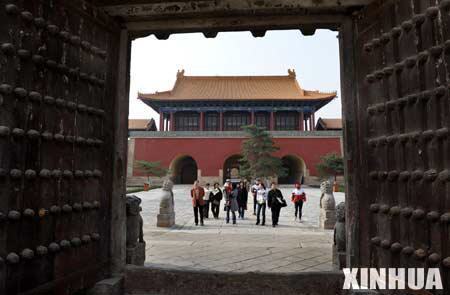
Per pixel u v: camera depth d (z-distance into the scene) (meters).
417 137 3.30
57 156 3.62
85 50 4.14
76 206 3.86
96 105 4.34
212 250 7.81
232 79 64.25
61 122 3.70
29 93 3.29
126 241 5.23
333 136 50.22
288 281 4.57
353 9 4.53
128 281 4.75
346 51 4.56
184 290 4.70
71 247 3.80
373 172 3.99
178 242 9.00
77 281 3.89
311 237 10.00
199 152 50.69
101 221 4.41
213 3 4.58
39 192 3.38
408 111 3.46
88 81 4.18
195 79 63.97
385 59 3.85
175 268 4.80
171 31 5.14
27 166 3.25
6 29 3.14
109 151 4.61
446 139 2.99
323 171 46.66
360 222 4.23
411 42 3.45
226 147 50.66
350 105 4.48
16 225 3.13
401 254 3.50
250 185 42.09
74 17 3.96
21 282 3.15
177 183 54.84
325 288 4.49
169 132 51.06
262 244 8.66
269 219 15.97
